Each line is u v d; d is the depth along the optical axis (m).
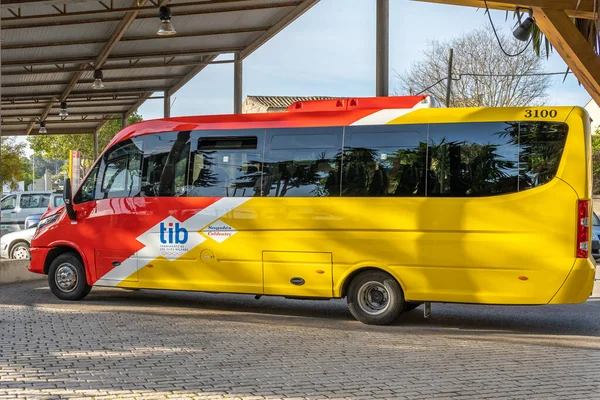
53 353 8.19
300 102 11.10
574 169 9.73
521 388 6.89
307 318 11.27
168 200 11.71
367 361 8.01
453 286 10.14
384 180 10.48
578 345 9.17
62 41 23.17
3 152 38.06
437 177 10.24
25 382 6.86
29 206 28.58
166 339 9.15
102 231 12.20
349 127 10.70
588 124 9.86
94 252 12.27
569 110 9.83
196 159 11.58
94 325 10.13
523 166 9.90
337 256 10.64
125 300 12.95
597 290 15.27
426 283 10.25
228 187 11.32
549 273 9.75
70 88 31.09
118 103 37.88
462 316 11.71
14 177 38.28
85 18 20.83
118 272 12.07
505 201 9.91
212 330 9.89
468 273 10.06
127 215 12.00
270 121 11.15
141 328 9.95
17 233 20.42
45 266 12.91
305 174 10.88
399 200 10.37
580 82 12.36
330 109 10.91
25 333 9.43
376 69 16.69
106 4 19.92
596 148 34.50
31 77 28.91
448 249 10.13
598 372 7.61
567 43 11.97
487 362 8.05
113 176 12.23
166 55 25.77
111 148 12.29
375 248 10.45
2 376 7.09
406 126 10.43
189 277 11.54
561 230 9.73
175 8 20.80
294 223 10.86
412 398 6.49
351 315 11.68
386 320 10.55
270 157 11.09
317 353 8.41
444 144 10.24
